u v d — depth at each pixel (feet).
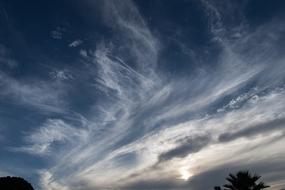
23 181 100.89
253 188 76.89
